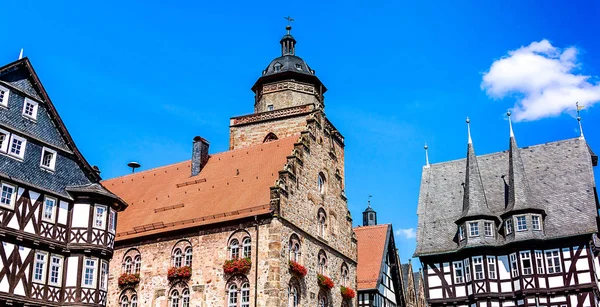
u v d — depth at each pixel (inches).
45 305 1290.6
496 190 2206.0
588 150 2206.0
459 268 2074.3
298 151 1708.9
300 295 1574.8
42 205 1342.3
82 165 1481.3
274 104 2207.2
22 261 1267.2
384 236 2469.2
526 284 1915.6
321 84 2294.5
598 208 2095.2
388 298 2386.8
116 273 1717.5
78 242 1378.0
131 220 1796.3
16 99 1360.7
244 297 1496.1
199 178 1868.8
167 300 1596.9
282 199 1563.7
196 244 1614.2
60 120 1448.1
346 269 1893.5
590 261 1870.1
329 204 1851.6
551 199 2073.1
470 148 2212.1
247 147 1916.8
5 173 1274.6
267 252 1499.8
